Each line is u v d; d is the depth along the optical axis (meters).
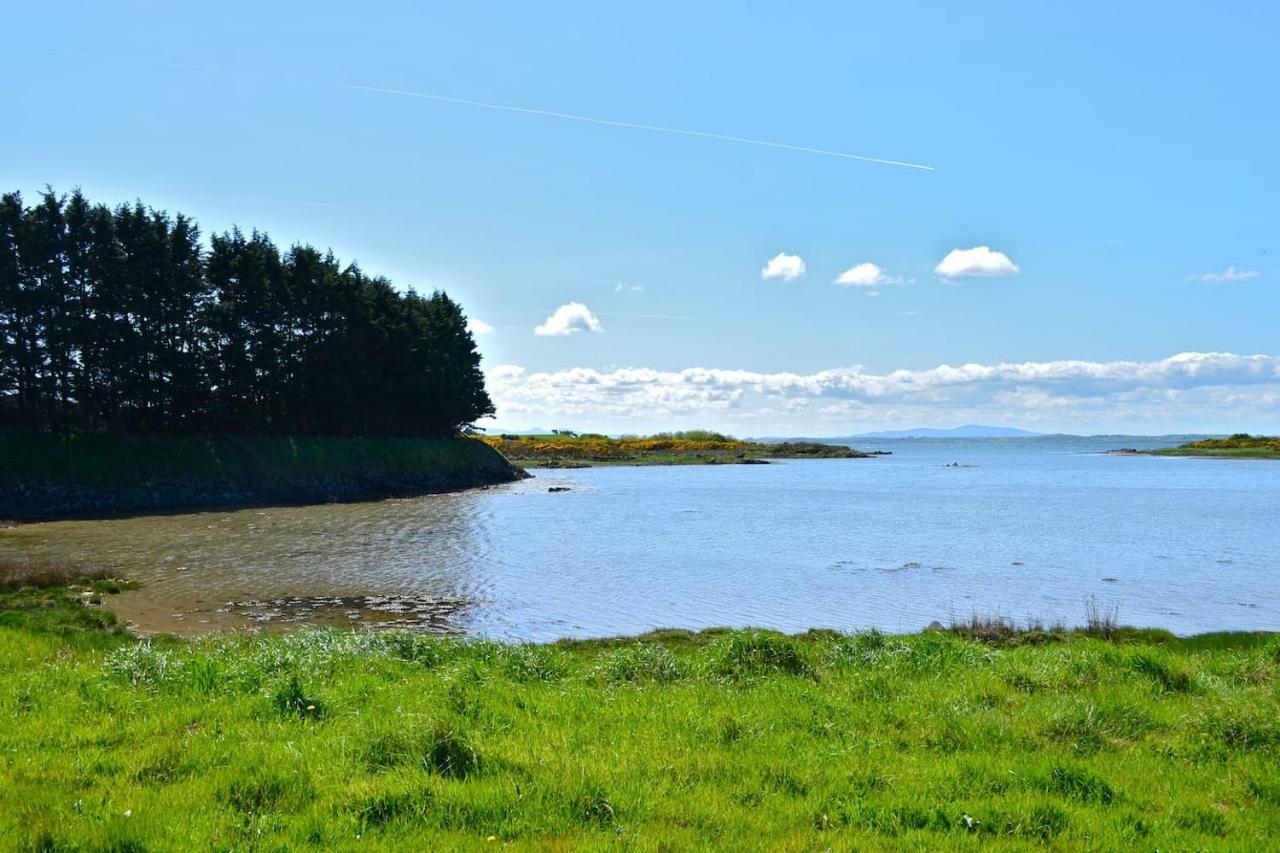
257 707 10.97
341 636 16.52
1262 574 33.53
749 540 43.34
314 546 39.28
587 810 7.84
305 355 72.12
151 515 51.59
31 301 55.09
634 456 149.25
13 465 50.97
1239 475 112.69
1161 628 23.97
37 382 56.12
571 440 172.88
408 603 26.75
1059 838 7.53
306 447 68.00
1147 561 36.78
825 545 41.62
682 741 9.98
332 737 9.64
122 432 58.56
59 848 6.91
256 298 67.25
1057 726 10.70
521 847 7.02
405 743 9.16
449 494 72.62
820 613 25.95
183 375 60.66
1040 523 52.34
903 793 8.43
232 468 61.06
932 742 10.26
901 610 26.48
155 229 61.53
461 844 7.07
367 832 7.34
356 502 63.75
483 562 35.09
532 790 8.13
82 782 8.41
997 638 21.42
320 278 74.38
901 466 144.75
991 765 9.20
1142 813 8.18
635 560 36.25
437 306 99.25
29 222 55.25
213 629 22.67
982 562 36.31
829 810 8.02
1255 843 7.54
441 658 15.38
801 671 14.45
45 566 30.97
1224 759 9.80
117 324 57.91
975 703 12.01
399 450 77.81
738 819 7.73
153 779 8.51
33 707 11.20
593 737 10.07
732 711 11.29
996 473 119.56
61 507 50.59
